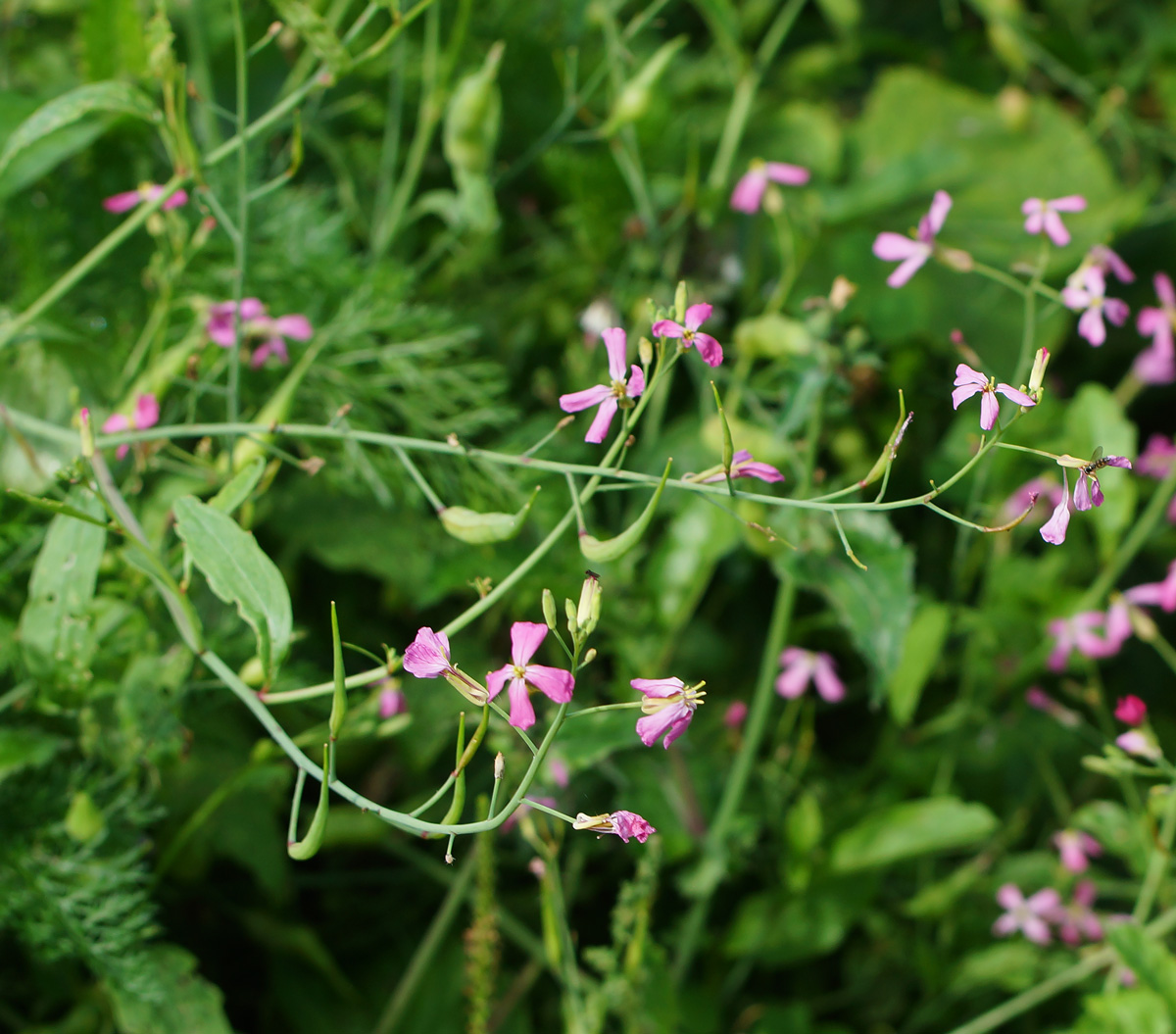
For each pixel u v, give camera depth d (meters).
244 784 0.97
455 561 1.00
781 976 1.16
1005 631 1.13
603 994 0.96
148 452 0.94
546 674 0.81
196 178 0.91
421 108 1.14
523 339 1.20
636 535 0.83
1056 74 1.44
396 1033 1.03
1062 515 0.82
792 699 1.08
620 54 1.09
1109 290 1.42
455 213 1.06
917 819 1.04
